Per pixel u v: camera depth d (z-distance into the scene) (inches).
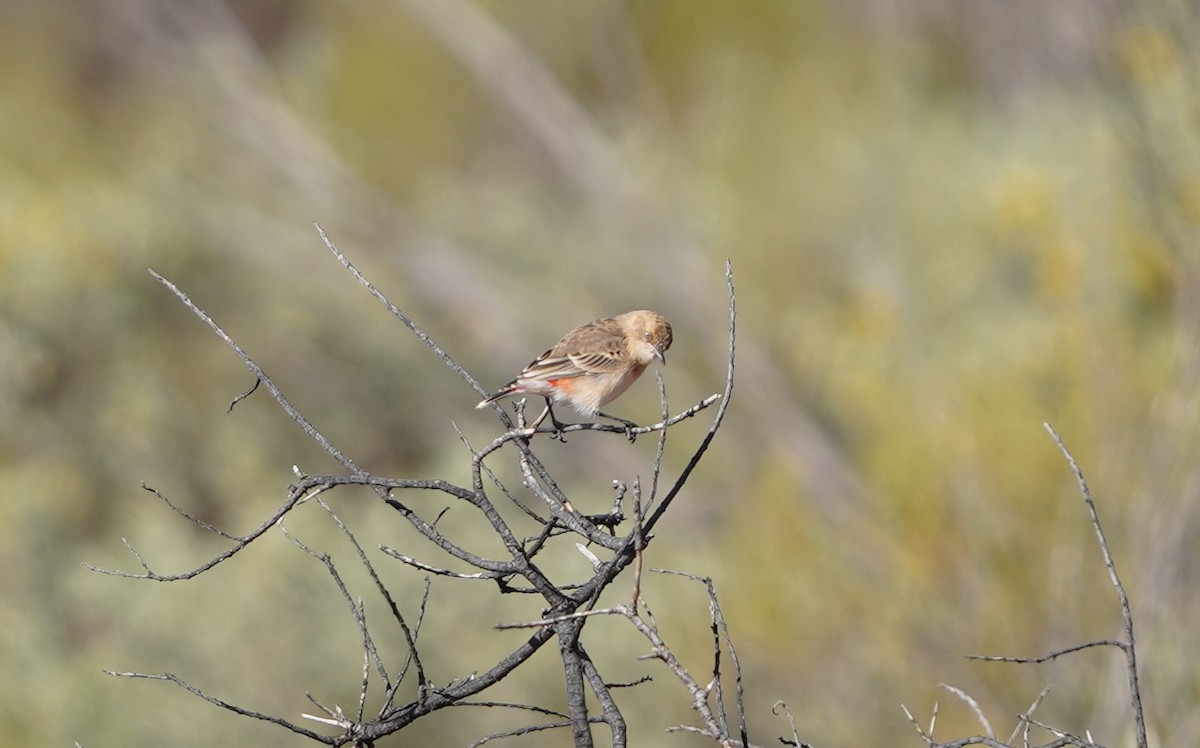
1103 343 518.3
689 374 712.4
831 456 601.0
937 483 486.3
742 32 942.4
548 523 227.5
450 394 800.9
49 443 738.8
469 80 970.7
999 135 775.7
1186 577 440.8
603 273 810.2
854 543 492.4
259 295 833.5
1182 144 598.5
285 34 1045.8
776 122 851.4
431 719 502.0
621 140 909.8
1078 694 436.8
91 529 721.0
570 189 898.1
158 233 840.9
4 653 577.3
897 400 563.8
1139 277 556.4
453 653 514.6
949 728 442.3
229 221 868.0
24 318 775.7
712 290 749.9
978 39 864.9
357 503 642.2
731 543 520.4
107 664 543.8
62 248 803.4
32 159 965.2
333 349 801.6
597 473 688.4
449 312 819.4
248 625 530.3
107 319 795.4
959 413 522.9
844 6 943.0
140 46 1013.2
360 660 515.2
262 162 923.4
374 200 901.8
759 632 472.7
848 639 469.1
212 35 999.6
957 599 469.1
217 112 945.5
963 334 615.2
